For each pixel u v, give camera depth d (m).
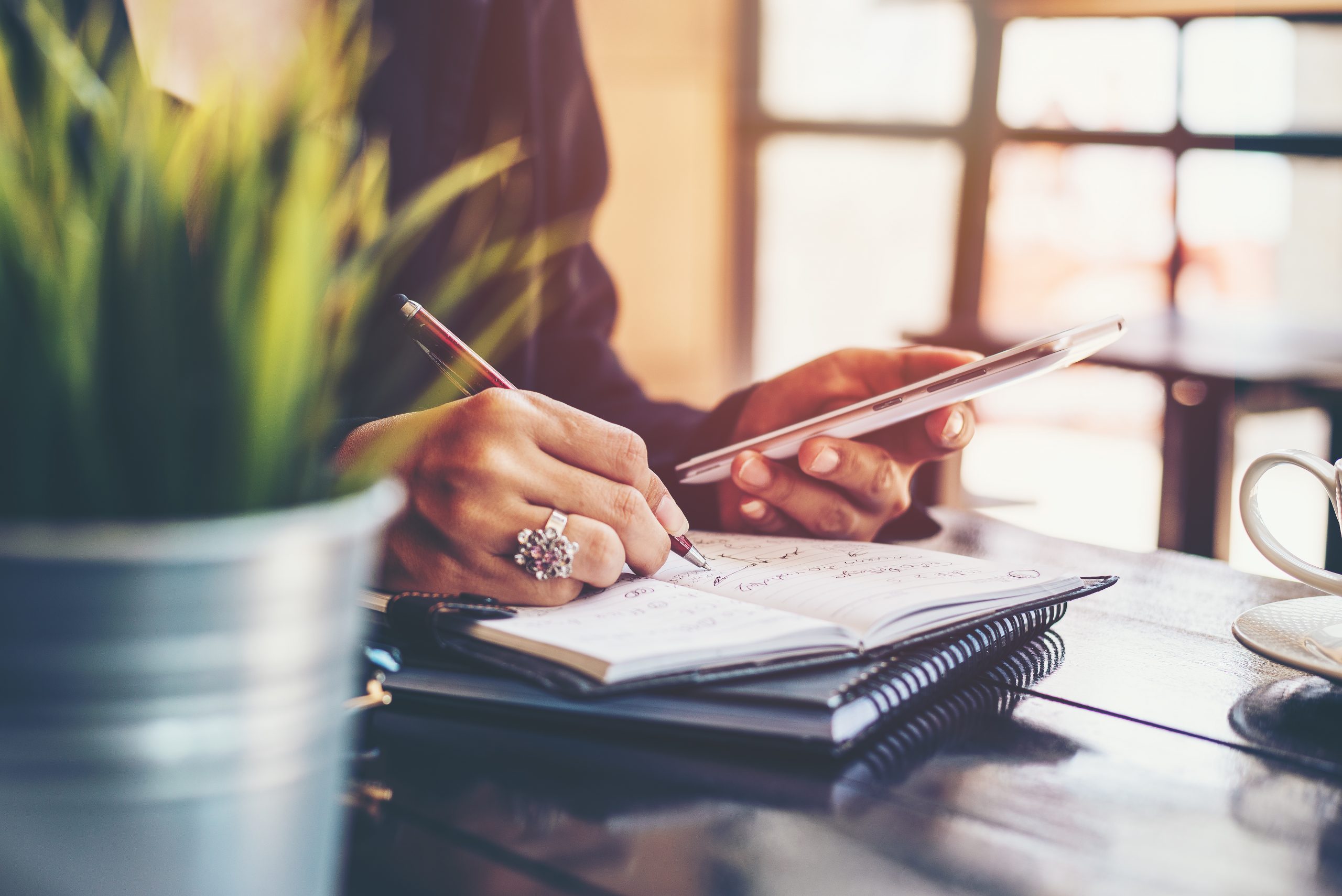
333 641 0.28
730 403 0.98
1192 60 3.90
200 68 0.30
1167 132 3.99
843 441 0.79
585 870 0.40
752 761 0.49
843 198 4.24
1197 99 3.92
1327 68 3.73
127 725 0.25
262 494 0.26
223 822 0.27
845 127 4.18
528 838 0.42
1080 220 4.17
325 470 0.29
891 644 0.56
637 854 0.41
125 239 0.25
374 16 1.15
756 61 4.16
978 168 4.17
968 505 3.78
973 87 4.11
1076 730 0.53
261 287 0.26
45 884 0.26
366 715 0.50
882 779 0.48
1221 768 0.49
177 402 0.25
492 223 1.17
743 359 4.32
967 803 0.45
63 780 0.25
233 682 0.26
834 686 0.51
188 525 0.24
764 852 0.41
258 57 0.29
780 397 0.93
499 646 0.53
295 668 0.27
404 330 0.67
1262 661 0.64
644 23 3.96
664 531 0.64
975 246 4.21
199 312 0.26
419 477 0.61
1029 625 0.66
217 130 0.28
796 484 0.81
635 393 1.22
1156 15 3.89
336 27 0.29
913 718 0.55
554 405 0.64
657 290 4.19
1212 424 2.47
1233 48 3.83
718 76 4.12
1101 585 0.70
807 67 4.17
